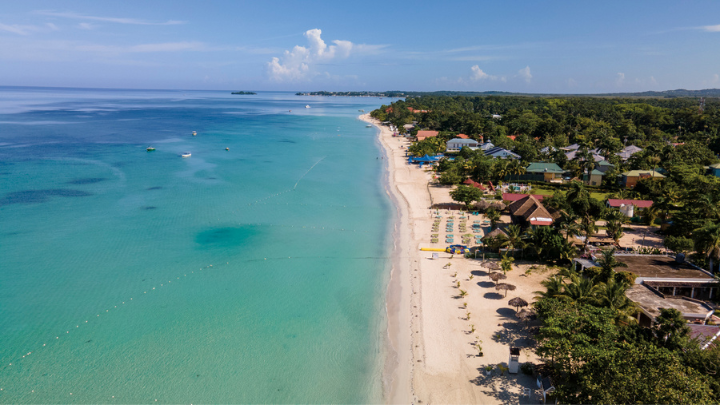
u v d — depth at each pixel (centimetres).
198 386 3569
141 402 3384
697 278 4703
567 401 2959
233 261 6062
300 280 5503
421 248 6469
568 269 5047
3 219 7606
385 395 3472
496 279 5109
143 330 4372
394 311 4728
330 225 7594
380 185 10694
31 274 5547
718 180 9144
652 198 8531
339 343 4178
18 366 3797
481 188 9719
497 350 3959
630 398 2578
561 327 3416
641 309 4128
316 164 13425
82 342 4156
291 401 3419
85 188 9825
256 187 10200
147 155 14488
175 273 5662
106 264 5894
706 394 2539
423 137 18200
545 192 9606
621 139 16962
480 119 19712
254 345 4138
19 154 14050
